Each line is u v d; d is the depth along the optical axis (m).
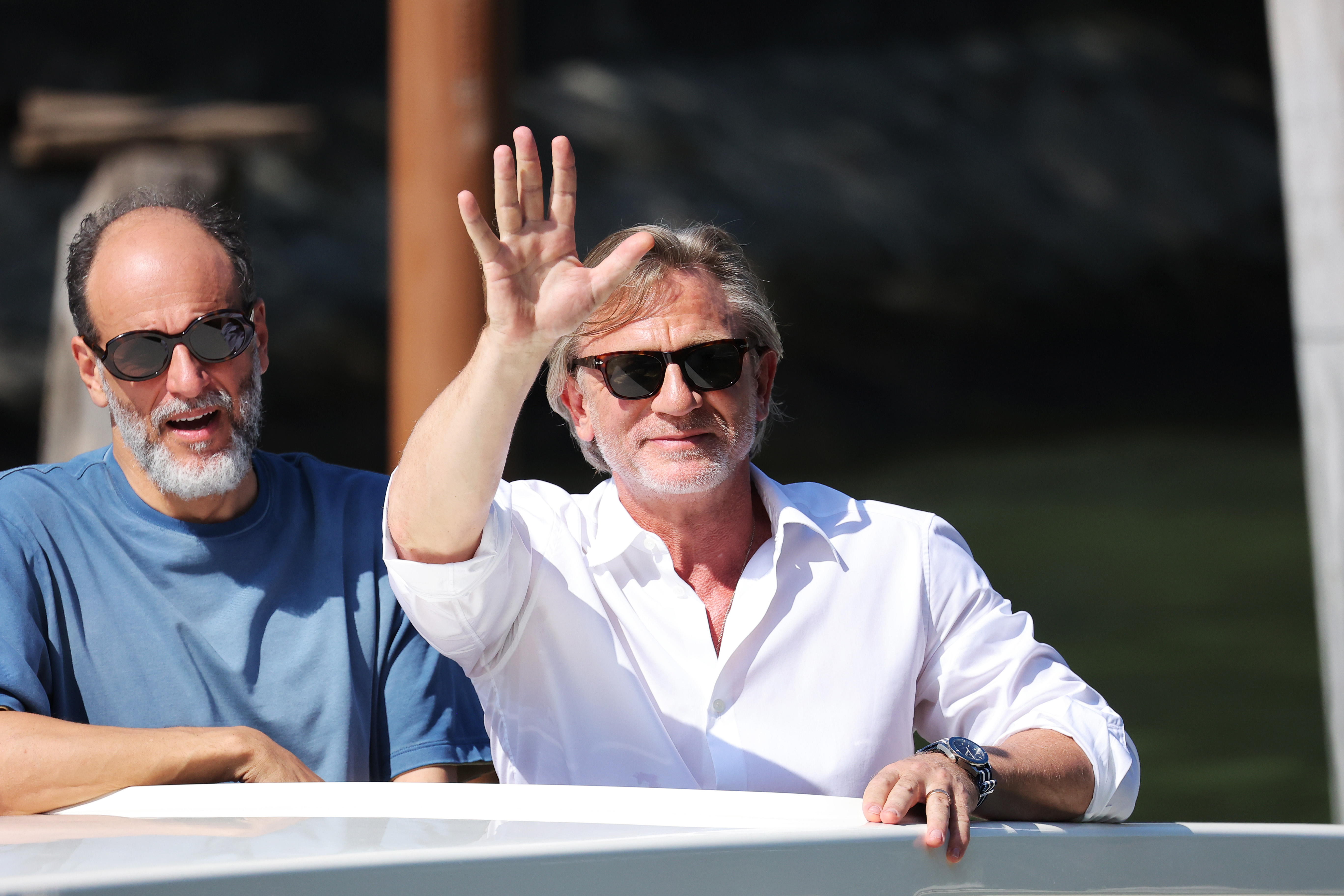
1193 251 80.81
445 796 6.49
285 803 6.53
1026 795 7.05
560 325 6.92
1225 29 89.88
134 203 8.74
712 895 5.66
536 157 6.93
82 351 8.70
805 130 77.81
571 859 5.43
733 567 8.62
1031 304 76.94
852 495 59.16
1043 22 88.56
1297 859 6.80
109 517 8.44
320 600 8.56
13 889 4.84
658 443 8.20
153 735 7.55
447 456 7.26
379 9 68.19
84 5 62.22
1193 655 35.25
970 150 80.12
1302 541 48.88
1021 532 51.19
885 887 6.01
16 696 7.79
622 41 81.44
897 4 86.19
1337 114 12.53
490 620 8.05
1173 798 25.05
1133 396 76.12
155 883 4.93
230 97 64.31
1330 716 13.32
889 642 8.42
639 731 8.34
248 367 8.50
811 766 8.23
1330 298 12.71
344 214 63.06
